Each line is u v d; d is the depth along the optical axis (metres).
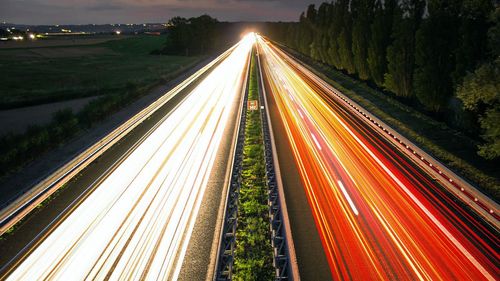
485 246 12.52
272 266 12.34
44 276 12.45
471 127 21.89
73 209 17.02
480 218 14.34
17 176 21.14
